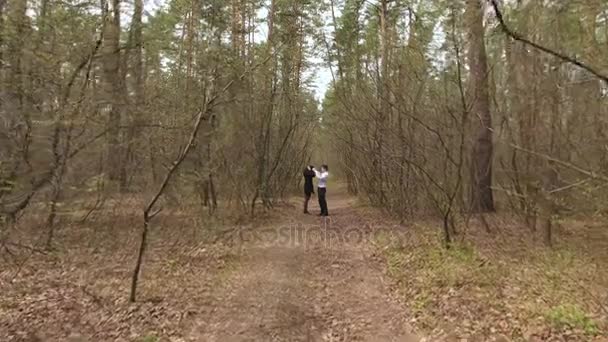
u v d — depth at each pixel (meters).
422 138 10.65
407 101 10.73
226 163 14.43
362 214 16.55
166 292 7.40
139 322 6.09
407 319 6.14
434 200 10.20
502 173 12.25
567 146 8.12
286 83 17.52
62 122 7.62
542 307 5.95
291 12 17.08
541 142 9.09
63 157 7.97
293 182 24.89
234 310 6.59
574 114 8.33
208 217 13.50
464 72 9.74
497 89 10.77
